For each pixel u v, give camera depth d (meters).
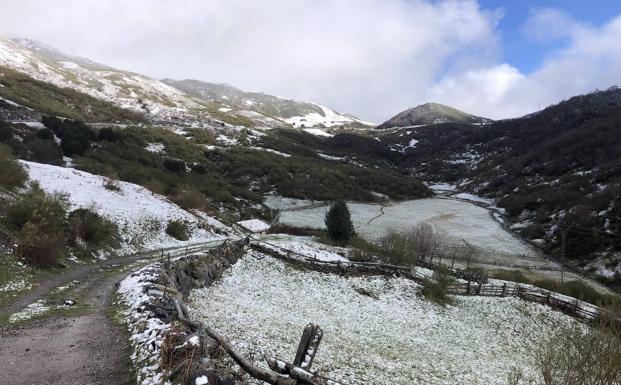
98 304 15.80
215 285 25.45
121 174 60.53
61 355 10.05
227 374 7.71
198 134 130.25
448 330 28.88
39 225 22.59
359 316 27.02
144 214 38.88
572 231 72.38
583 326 34.03
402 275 38.22
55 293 17.00
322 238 52.56
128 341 11.12
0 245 19.31
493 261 64.00
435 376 17.08
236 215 70.50
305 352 8.69
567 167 120.12
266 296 26.44
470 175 163.00
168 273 20.23
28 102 96.25
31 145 57.41
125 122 122.12
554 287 48.12
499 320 33.31
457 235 79.25
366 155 193.38
